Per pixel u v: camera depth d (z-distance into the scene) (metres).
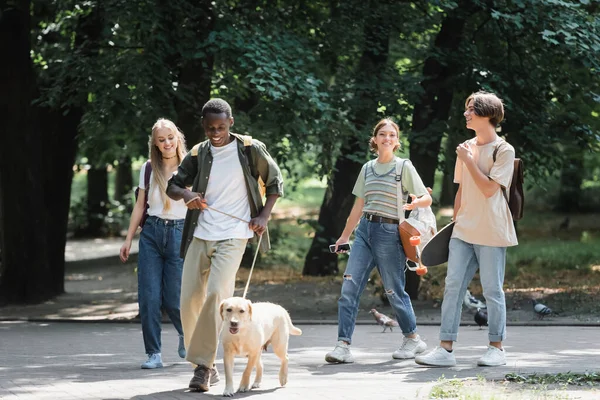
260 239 8.90
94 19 21.61
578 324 17.16
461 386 8.33
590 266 28.47
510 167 10.15
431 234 11.16
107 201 47.19
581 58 20.30
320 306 21.88
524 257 30.80
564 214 49.19
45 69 23.22
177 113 20.61
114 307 22.47
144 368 10.73
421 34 23.98
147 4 19.81
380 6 22.48
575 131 22.03
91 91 19.94
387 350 12.81
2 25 22.44
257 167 9.07
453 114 23.06
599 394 7.93
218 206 8.99
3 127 22.88
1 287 23.06
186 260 9.09
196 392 8.62
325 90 20.91
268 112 20.11
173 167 10.80
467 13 21.83
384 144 11.05
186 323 9.20
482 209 10.23
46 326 18.61
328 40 22.30
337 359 11.01
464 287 10.41
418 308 20.61
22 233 23.16
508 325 17.27
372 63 22.72
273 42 20.17
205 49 19.91
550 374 9.05
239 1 21.86
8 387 9.12
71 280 29.73
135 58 19.98
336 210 27.89
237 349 8.29
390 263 11.08
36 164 23.30
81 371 10.55
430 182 22.02
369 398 7.99
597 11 22.86
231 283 8.81
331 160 23.12
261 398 8.13
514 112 21.56
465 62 21.75
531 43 21.84
